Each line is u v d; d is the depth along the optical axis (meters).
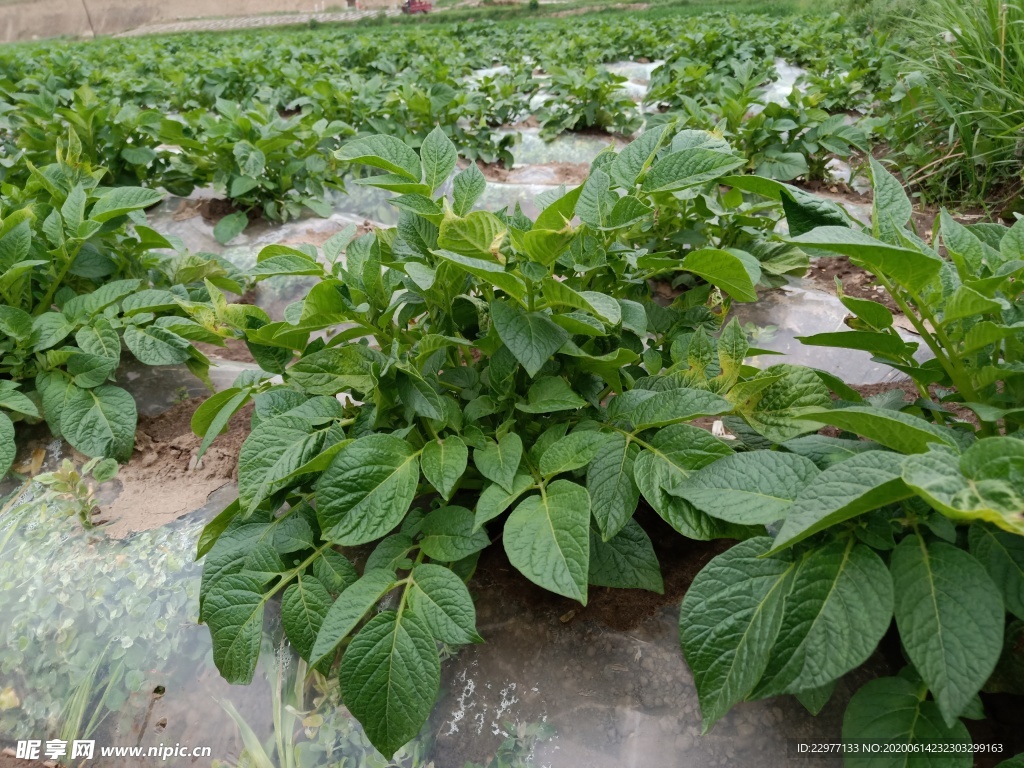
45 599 2.24
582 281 2.03
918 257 1.37
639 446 1.81
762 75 4.78
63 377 2.77
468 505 2.17
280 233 4.45
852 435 2.00
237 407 2.08
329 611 1.61
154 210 4.71
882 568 1.31
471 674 1.86
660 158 2.01
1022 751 1.53
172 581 2.24
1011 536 1.34
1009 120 3.99
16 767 1.88
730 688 1.33
